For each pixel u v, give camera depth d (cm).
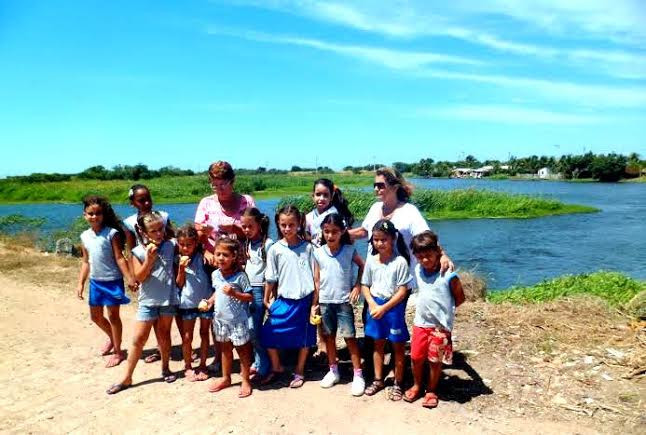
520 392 424
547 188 6456
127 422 394
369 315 438
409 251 443
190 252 460
